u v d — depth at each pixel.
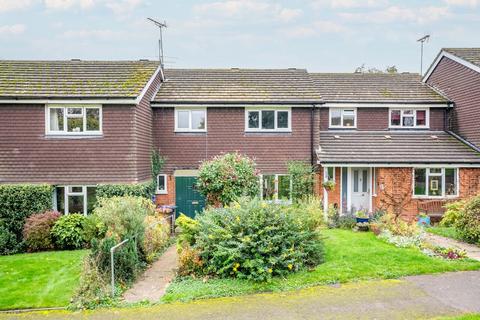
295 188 19.41
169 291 9.87
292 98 20.11
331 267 10.98
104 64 20.31
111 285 9.84
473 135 20.55
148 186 18.06
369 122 22.55
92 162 17.23
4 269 11.83
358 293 9.45
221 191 17.23
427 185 19.64
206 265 11.01
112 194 16.55
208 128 20.16
